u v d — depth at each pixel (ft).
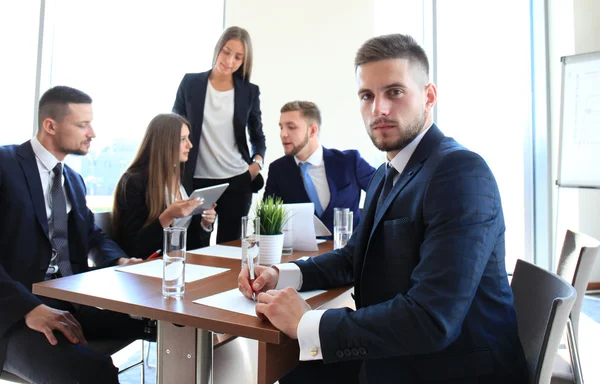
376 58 3.30
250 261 3.70
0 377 4.54
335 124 12.42
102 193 11.71
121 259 5.66
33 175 5.44
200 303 3.35
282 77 12.42
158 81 12.10
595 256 4.66
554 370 4.71
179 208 6.27
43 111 5.64
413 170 3.26
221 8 12.52
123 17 11.96
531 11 12.78
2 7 11.73
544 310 3.77
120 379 7.24
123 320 5.40
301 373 4.13
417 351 2.64
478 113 12.87
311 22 12.37
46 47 12.01
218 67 8.54
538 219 12.89
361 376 3.37
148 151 7.07
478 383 2.94
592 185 11.25
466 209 2.81
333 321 2.80
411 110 3.30
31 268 5.19
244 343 5.16
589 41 12.37
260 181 9.23
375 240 3.35
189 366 3.56
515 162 12.96
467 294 2.66
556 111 12.34
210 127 8.66
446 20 12.73
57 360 4.25
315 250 5.95
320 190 7.52
